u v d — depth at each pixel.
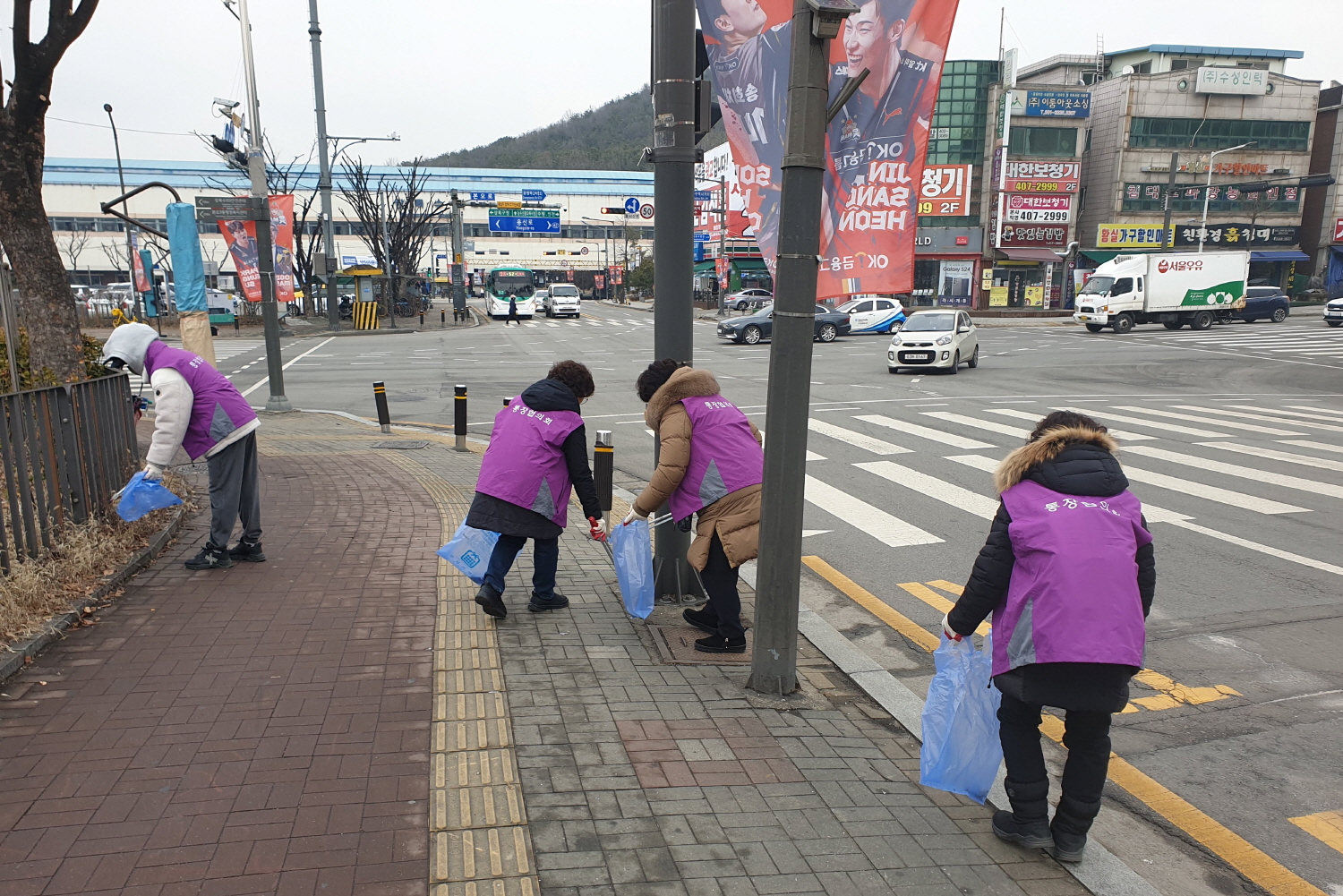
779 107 4.29
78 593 4.92
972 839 3.18
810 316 3.86
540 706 3.98
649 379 4.73
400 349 30.52
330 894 2.62
